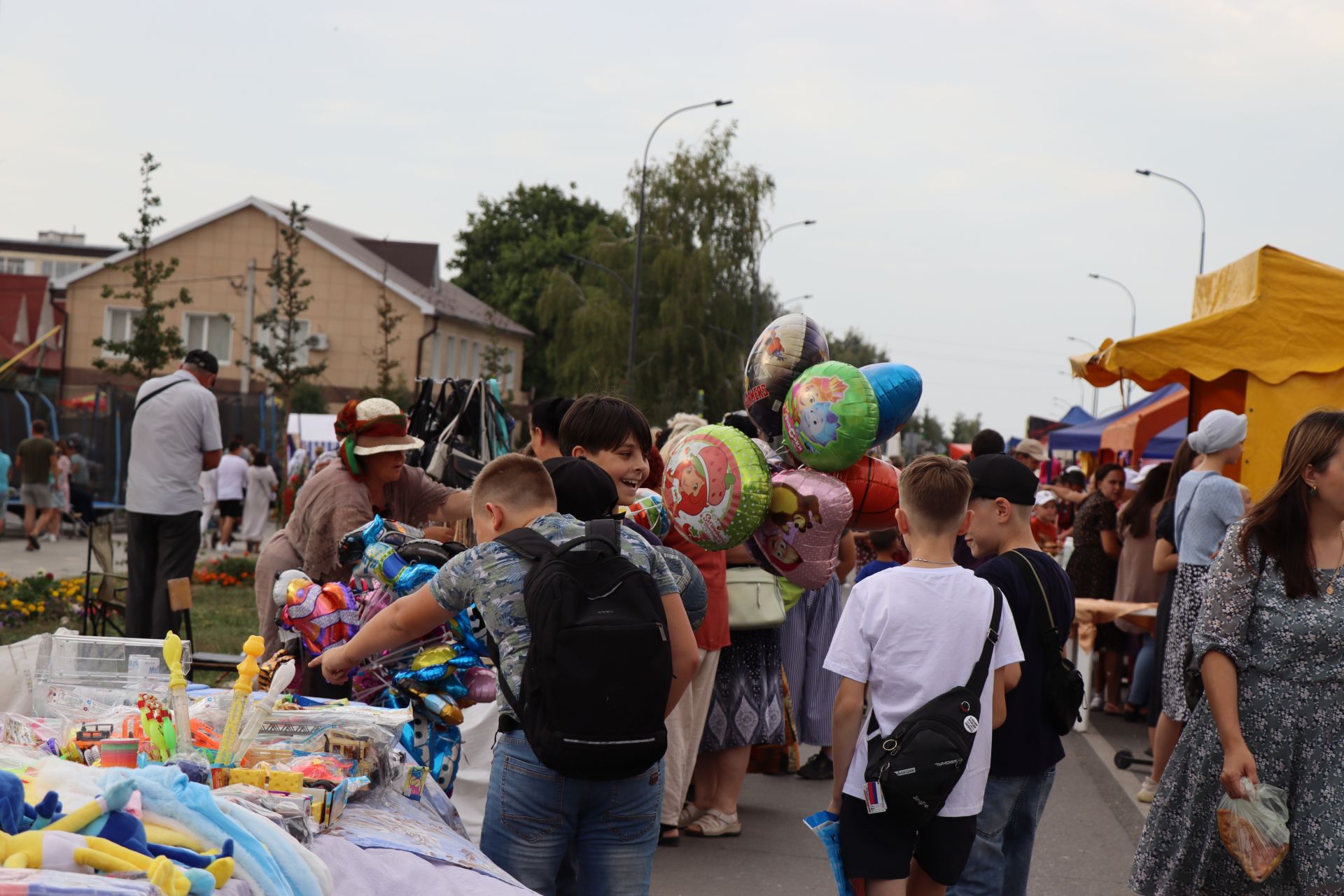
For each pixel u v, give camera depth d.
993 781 4.15
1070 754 8.81
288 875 2.56
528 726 3.23
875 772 3.69
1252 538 4.06
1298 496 3.98
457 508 5.84
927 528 3.92
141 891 2.05
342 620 4.02
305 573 5.21
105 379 44.28
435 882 2.95
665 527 5.04
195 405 9.06
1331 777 3.96
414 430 7.71
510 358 59.66
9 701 3.51
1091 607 9.55
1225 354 8.20
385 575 3.96
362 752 3.34
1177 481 7.46
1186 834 4.21
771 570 4.81
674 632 3.56
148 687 3.56
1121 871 6.02
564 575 3.23
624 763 3.20
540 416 5.20
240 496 23.42
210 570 16.88
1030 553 4.29
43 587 12.85
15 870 2.04
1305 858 3.96
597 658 3.14
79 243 83.88
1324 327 8.08
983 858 4.14
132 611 9.14
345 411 5.30
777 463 4.91
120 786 2.33
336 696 4.13
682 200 45.97
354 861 2.91
